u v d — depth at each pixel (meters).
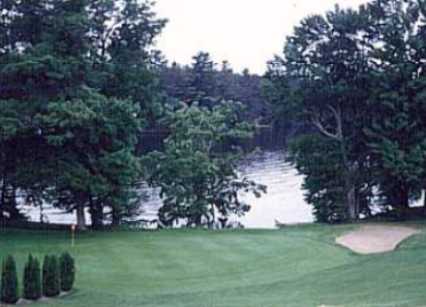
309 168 36.69
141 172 34.47
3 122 27.95
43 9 30.73
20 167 30.11
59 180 29.41
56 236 29.33
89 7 32.84
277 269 21.30
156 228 33.75
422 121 34.81
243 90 81.75
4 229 31.47
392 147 34.00
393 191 37.06
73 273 18.12
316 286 16.73
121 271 21.33
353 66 36.53
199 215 36.72
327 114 38.16
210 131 36.47
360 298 13.93
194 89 71.56
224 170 37.19
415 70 34.91
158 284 19.50
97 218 34.16
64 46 30.09
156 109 35.06
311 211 44.59
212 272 21.12
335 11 36.41
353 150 37.22
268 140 86.31
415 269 17.00
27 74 29.22
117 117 29.77
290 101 36.78
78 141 29.44
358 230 30.84
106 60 32.97
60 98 29.48
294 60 36.38
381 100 34.69
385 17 35.69
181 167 35.62
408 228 31.59
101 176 30.09
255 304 14.69
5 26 31.22
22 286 18.06
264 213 46.22
